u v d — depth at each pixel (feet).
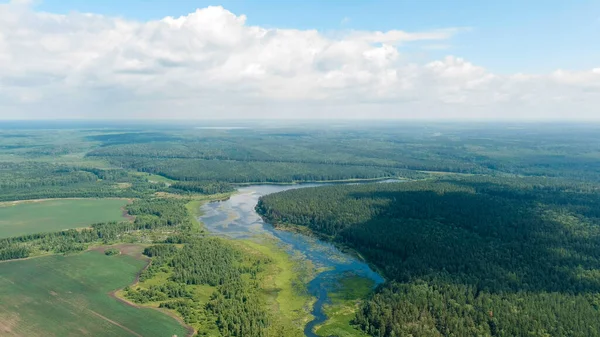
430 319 588.50
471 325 571.28
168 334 571.28
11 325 581.53
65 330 572.51
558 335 535.60
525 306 596.70
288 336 585.22
